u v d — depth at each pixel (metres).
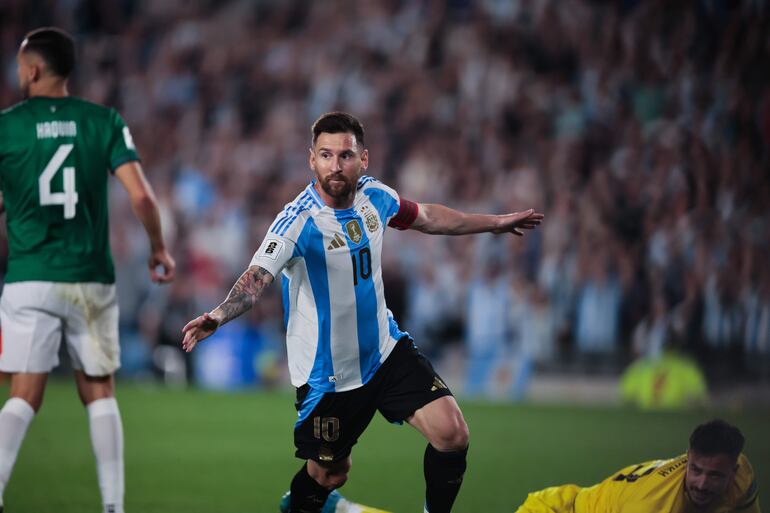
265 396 42.84
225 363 47.59
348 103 61.59
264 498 21.25
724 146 52.22
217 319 13.77
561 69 59.31
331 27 66.25
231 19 69.25
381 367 15.95
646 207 49.66
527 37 60.69
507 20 61.44
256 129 62.31
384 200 16.09
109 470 16.55
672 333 44.06
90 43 68.00
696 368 43.22
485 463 26.16
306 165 59.12
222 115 62.94
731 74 54.66
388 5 66.00
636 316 46.03
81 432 30.23
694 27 56.94
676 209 48.22
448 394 15.82
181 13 69.62
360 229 15.55
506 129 57.47
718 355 43.62
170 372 48.25
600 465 26.03
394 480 23.66
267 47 66.19
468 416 37.09
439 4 64.69
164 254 17.77
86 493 21.17
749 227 46.75
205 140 61.78
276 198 56.31
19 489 21.45
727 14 56.88
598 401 44.59
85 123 16.88
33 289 16.34
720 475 13.73
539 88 58.44
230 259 53.62
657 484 15.02
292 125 61.50
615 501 15.31
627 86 56.91
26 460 25.19
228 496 21.39
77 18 68.81
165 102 64.56
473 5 65.31
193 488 22.23
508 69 59.34
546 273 47.72
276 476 23.95
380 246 15.91
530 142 56.06
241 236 54.44
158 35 68.56
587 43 59.16
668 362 43.53
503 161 55.25
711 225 46.50
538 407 40.88
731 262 44.97
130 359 49.50
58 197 16.53
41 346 16.39
